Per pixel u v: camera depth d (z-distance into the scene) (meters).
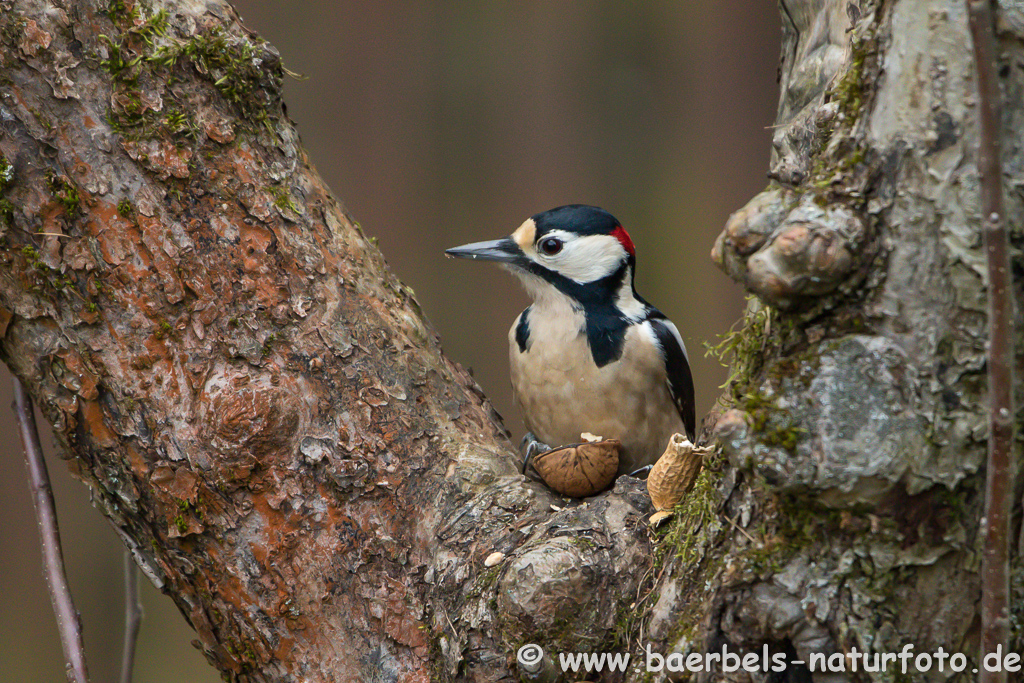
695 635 4.82
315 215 6.36
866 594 4.51
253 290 5.97
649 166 17.94
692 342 17.56
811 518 4.57
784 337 4.63
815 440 4.34
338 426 6.03
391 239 17.48
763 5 18.00
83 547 15.05
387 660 5.82
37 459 6.44
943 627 4.52
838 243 4.32
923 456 4.34
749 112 18.05
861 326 4.41
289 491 5.89
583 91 17.95
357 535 5.95
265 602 5.86
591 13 17.94
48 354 5.91
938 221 4.34
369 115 17.55
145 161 5.83
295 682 5.87
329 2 17.33
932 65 4.41
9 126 5.80
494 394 17.52
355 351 6.19
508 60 17.81
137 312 5.84
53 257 5.82
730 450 4.48
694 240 17.81
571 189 17.83
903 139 4.41
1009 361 3.84
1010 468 3.91
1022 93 4.37
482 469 6.12
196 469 5.84
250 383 5.87
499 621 5.39
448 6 17.72
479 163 17.77
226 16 6.12
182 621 15.16
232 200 6.02
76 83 5.77
